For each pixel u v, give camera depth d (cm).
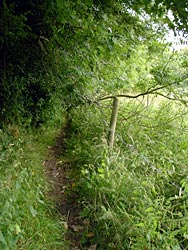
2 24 436
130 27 513
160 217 324
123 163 420
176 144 514
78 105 604
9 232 267
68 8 434
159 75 493
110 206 355
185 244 319
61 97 561
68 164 516
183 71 498
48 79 544
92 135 580
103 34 477
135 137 527
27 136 573
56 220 362
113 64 585
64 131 676
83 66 528
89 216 362
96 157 467
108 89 616
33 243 303
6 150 442
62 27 472
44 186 431
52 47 508
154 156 470
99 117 597
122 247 309
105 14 473
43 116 635
